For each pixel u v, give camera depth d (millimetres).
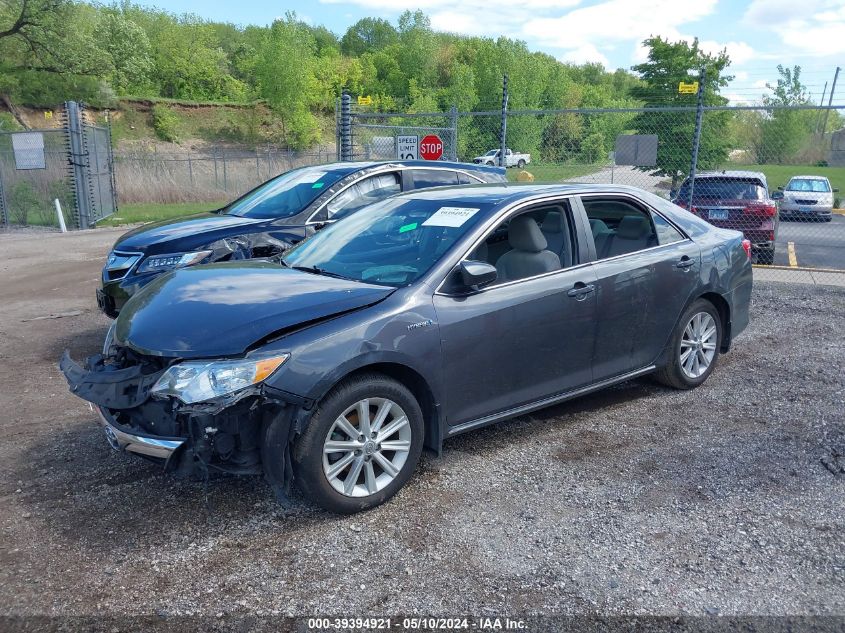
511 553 3273
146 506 3742
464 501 3770
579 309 4453
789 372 6016
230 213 7348
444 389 3885
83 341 7211
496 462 4250
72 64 36188
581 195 4734
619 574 3104
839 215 22828
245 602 2924
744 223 11633
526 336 4203
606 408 5164
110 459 4324
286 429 3307
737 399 5344
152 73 64062
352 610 2867
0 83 35094
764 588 3000
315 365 3334
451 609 2871
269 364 3240
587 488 3912
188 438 3223
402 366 3711
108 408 3436
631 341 4887
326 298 3676
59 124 38750
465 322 3908
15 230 18031
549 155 19047
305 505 3748
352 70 81875
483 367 4039
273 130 58969
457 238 4105
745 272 5727
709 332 5527
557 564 3182
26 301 9289
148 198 24906
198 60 66562
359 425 3600
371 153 16031
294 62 56250
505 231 4312
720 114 17641
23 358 6613
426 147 12500
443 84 94250
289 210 7000
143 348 3432
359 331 3510
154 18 66750
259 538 3420
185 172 34031
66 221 19219
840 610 2855
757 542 3355
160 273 6211
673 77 19000
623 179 18000
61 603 2918
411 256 4148
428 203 4645
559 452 4395
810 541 3367
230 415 3213
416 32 91750
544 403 4465
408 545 3350
